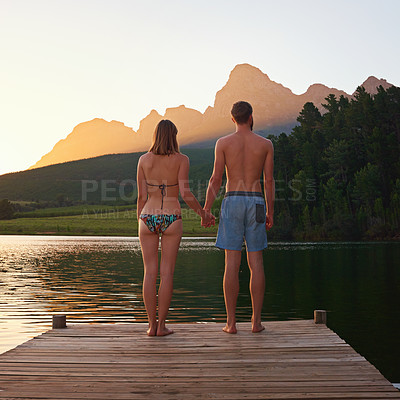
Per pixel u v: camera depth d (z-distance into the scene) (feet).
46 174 653.30
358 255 126.93
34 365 10.84
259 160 14.83
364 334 31.40
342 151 297.94
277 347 12.54
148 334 14.06
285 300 46.50
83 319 34.24
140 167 14.60
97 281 63.46
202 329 15.03
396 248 165.27
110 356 11.64
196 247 168.86
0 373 10.24
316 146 319.47
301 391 9.12
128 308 39.81
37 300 44.86
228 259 14.61
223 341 13.26
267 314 38.24
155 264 14.35
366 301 45.73
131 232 316.81
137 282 62.03
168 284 14.08
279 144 315.58
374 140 289.12
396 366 23.93
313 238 256.52
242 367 10.74
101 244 193.26
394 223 249.96
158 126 14.49
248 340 13.38
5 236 294.66
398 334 31.32
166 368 10.67
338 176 299.58
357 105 316.40
